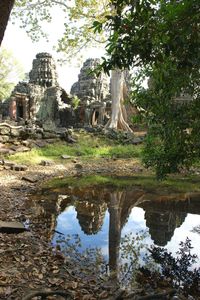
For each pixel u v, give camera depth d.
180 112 5.78
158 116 6.15
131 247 6.51
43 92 34.88
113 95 27.69
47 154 18.00
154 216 8.79
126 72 32.16
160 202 10.30
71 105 34.44
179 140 6.05
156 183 13.14
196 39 3.22
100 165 17.06
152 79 6.58
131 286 4.91
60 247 6.31
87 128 25.41
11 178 12.41
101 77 37.06
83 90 37.03
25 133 18.94
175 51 3.37
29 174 13.50
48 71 36.75
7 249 5.62
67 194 11.00
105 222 8.17
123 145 22.70
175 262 5.84
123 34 3.32
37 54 37.41
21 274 4.79
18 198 9.81
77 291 4.52
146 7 3.21
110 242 6.75
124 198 10.70
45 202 9.75
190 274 5.38
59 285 4.65
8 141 18.03
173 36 3.17
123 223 8.12
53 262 5.47
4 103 37.47
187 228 7.79
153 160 6.91
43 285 4.59
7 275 4.64
